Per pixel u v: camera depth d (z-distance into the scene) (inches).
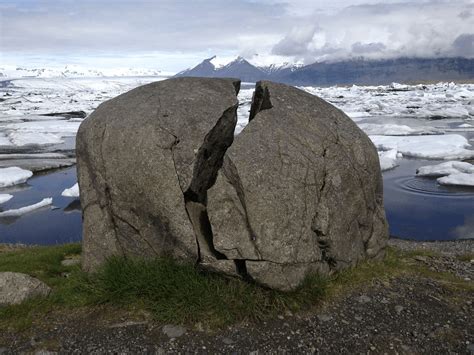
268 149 295.3
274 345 257.1
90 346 258.2
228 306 275.6
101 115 323.3
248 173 284.2
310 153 305.7
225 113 313.7
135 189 298.4
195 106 311.9
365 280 311.6
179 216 288.4
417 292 304.3
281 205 284.8
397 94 4269.2
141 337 263.0
